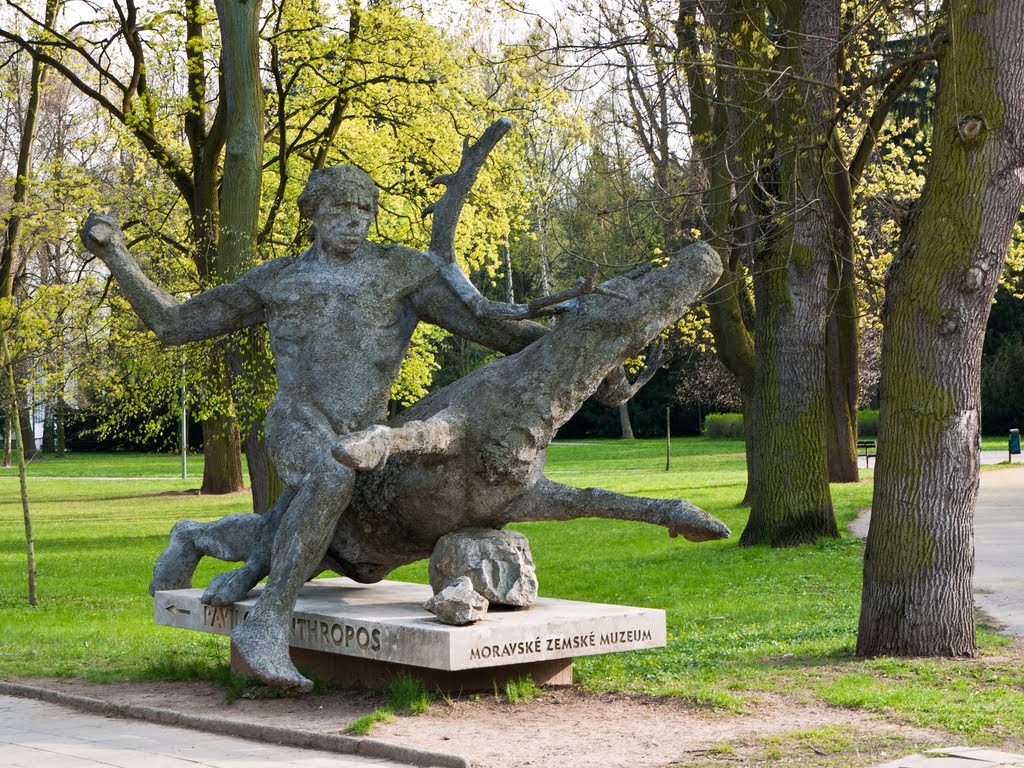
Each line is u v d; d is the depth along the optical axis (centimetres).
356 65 2275
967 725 684
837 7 1577
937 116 945
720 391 5306
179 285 2081
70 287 2203
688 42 1516
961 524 945
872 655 950
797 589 1477
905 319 952
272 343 858
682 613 1305
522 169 2528
